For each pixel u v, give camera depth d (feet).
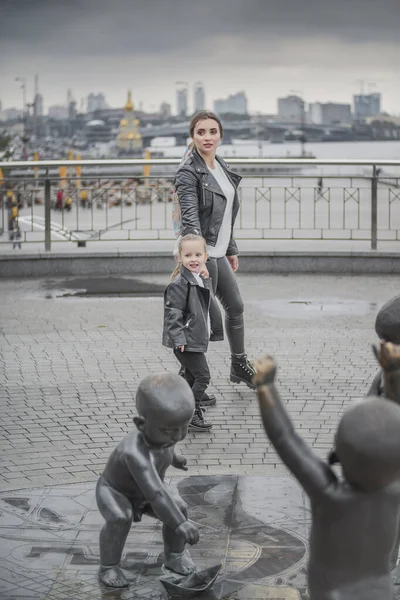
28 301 43.91
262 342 35.94
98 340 36.35
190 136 27.78
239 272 50.85
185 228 26.94
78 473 22.70
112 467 16.60
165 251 51.08
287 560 17.83
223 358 33.76
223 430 25.96
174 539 17.33
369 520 12.24
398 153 338.34
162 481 16.38
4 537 18.81
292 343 35.76
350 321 39.47
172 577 17.15
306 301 43.52
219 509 20.12
